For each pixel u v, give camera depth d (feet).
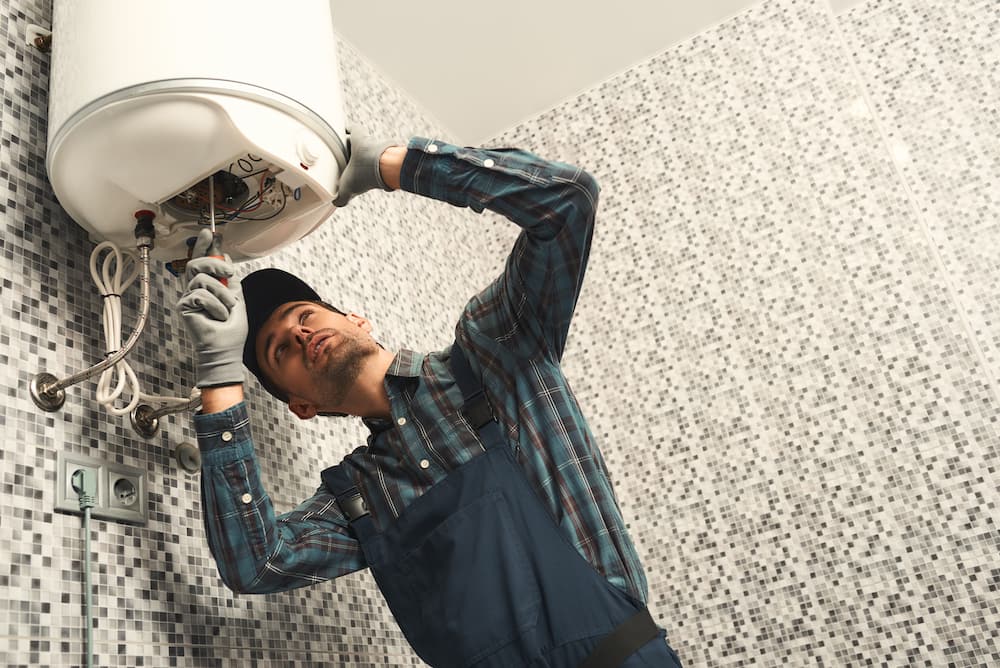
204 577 4.91
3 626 3.76
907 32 10.66
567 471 4.47
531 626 4.08
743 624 8.52
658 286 10.07
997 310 9.27
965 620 7.75
